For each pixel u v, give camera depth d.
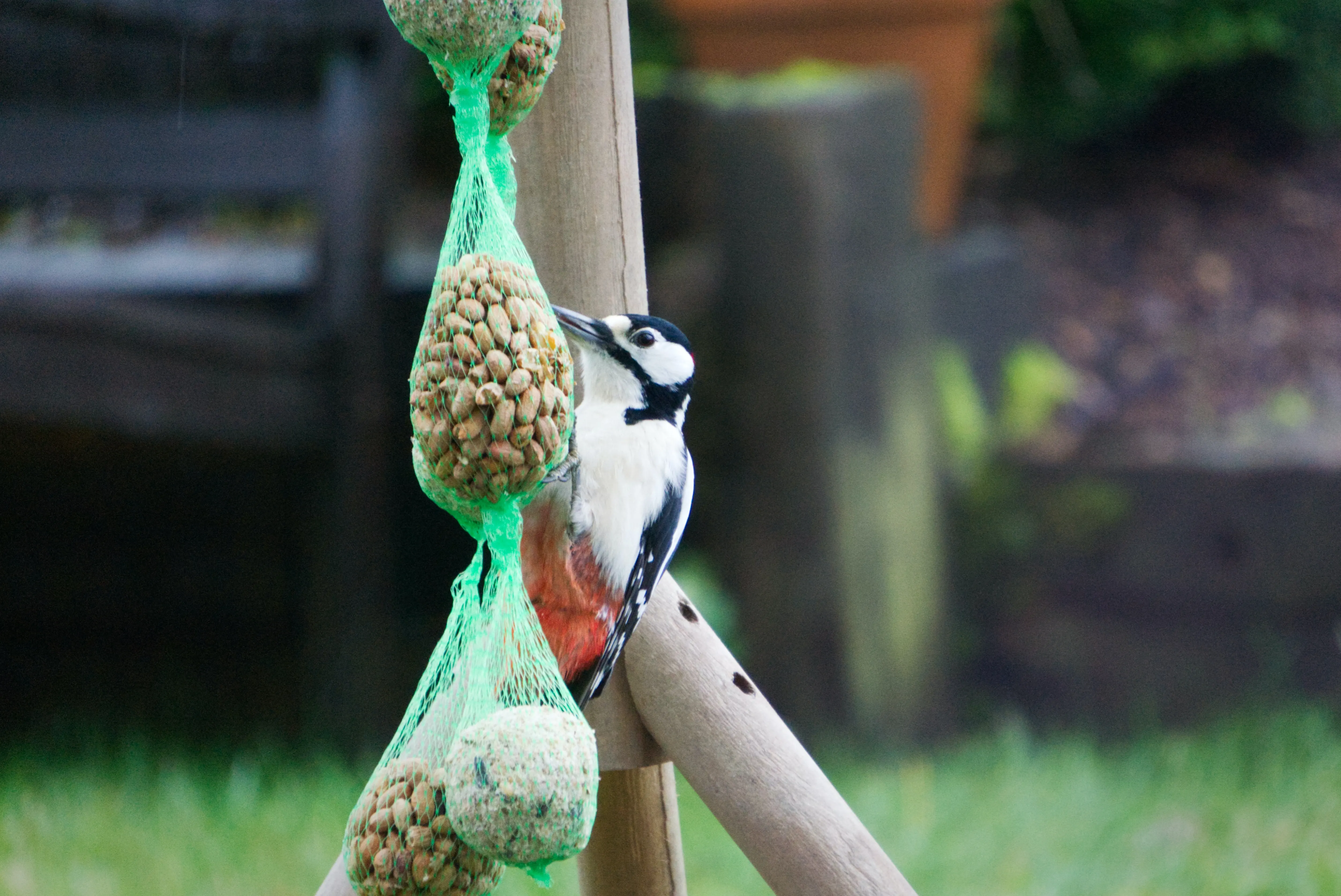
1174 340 15.56
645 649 3.56
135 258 13.34
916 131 11.71
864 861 3.39
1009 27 15.62
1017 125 17.23
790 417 11.43
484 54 2.88
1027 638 12.99
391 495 12.83
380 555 10.71
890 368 11.55
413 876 2.92
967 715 12.52
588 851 3.80
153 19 9.45
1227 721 11.75
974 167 18.00
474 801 2.67
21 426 8.85
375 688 10.64
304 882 7.21
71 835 7.81
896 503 11.58
